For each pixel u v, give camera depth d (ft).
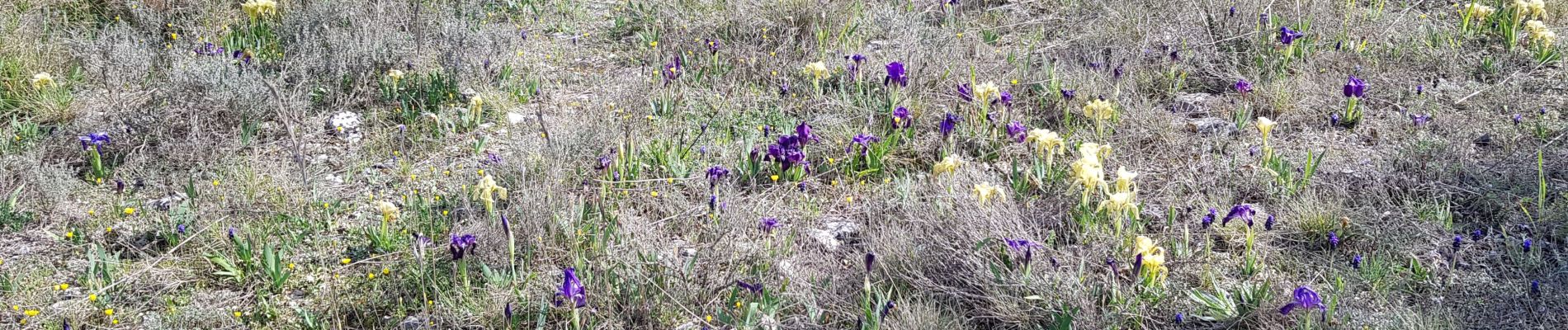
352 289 12.73
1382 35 20.89
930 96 18.76
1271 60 19.89
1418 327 10.98
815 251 13.37
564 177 15.19
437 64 20.54
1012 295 11.89
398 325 12.01
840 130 17.35
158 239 13.89
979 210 13.28
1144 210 14.32
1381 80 18.75
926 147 16.62
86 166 16.25
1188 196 14.70
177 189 15.33
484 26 21.63
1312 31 21.27
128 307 12.32
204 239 13.66
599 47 22.57
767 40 21.98
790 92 19.35
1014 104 18.76
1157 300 11.63
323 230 14.11
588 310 11.70
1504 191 14.05
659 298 12.04
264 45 21.50
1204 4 22.25
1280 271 12.67
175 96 17.40
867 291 11.32
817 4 22.54
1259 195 14.79
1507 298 11.55
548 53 22.03
